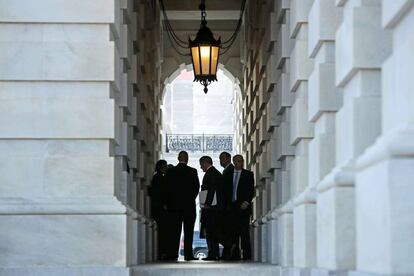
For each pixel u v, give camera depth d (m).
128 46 19.62
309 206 14.52
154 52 31.98
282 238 17.67
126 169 18.98
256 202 27.56
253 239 28.98
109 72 15.38
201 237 28.47
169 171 26.84
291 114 17.27
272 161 21.14
